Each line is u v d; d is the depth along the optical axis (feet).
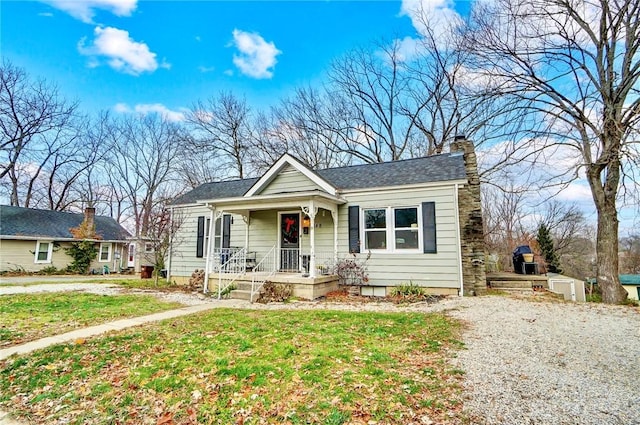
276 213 42.19
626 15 30.81
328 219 38.91
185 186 95.50
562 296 32.68
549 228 69.15
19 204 93.50
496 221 83.56
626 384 11.89
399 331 19.42
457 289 32.40
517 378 12.48
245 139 87.15
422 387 11.76
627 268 68.18
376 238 36.35
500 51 36.17
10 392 12.50
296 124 83.56
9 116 86.58
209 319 23.16
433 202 33.99
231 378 12.82
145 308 28.17
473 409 10.19
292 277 33.96
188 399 11.41
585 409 10.12
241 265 39.78
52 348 16.85
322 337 18.13
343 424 9.53
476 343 16.99
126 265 95.09
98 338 18.60
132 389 12.28
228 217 45.37
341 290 36.22
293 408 10.57
